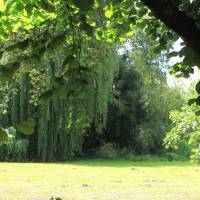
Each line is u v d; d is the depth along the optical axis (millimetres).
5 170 28516
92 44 7570
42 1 5547
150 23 6094
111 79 34906
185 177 26078
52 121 35062
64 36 4281
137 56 36531
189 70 5684
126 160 42562
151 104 43812
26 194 17922
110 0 5625
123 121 45125
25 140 35906
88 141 45719
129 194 18328
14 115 32906
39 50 4207
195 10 4602
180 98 43062
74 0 2873
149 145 44375
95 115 35062
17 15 6039
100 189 19812
